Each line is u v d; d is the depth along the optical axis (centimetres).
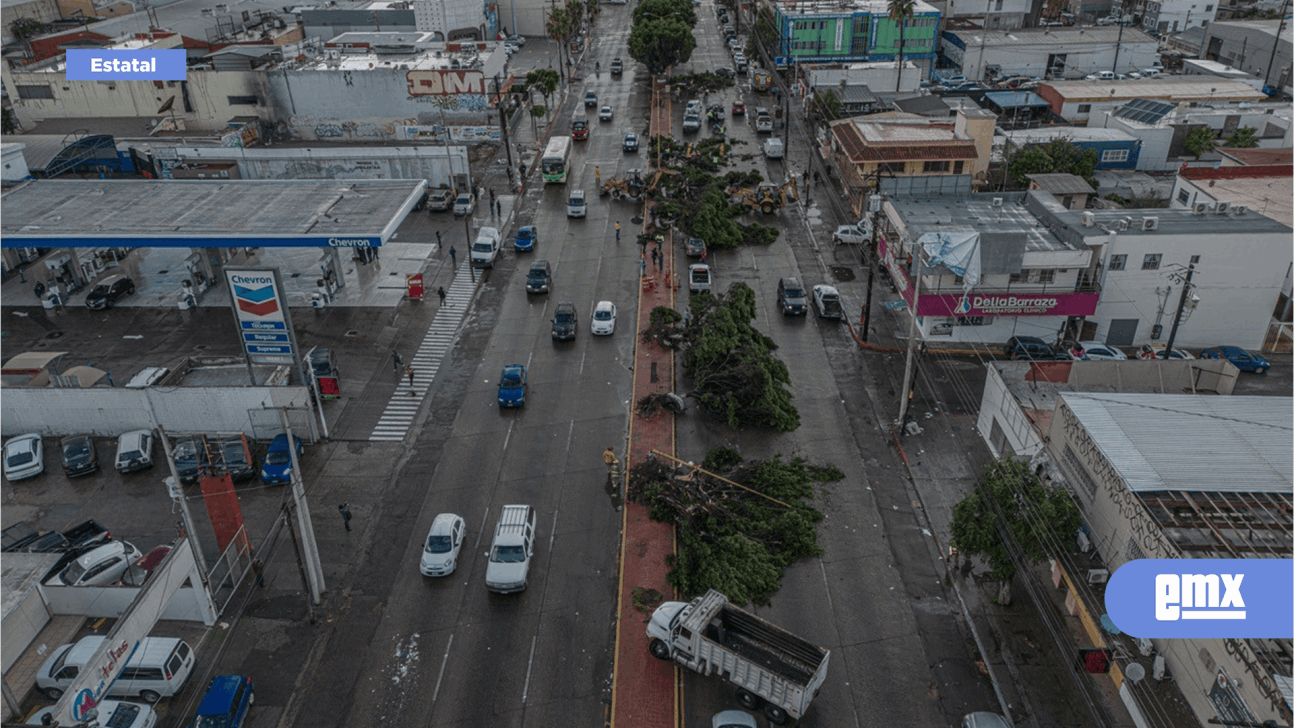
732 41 15212
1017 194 6600
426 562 3878
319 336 6125
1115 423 3494
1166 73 12119
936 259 5312
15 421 4962
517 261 7356
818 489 4478
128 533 4253
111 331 6269
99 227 5888
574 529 4212
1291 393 5309
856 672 3384
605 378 5588
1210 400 3675
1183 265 5562
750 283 6912
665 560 3994
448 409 5256
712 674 3344
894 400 5291
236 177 8556
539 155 10012
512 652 3506
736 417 5044
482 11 13850
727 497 4309
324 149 8581
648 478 4494
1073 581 3262
